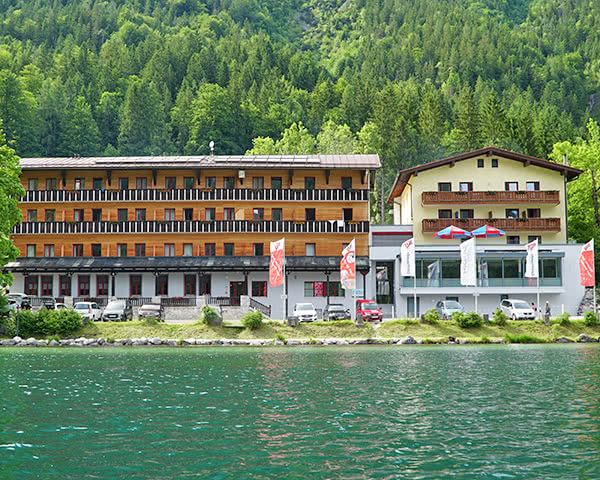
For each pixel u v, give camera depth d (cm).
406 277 7094
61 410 2323
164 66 19300
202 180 7550
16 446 1809
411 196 7750
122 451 1756
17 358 4178
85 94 16662
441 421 2123
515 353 4422
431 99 14112
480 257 7019
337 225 7281
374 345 5144
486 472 1560
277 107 16625
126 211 7462
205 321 5500
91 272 7169
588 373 3294
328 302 7019
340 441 1858
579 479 1503
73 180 7550
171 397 2603
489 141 12875
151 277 7250
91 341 5203
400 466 1611
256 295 7200
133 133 15388
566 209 7706
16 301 6334
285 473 1557
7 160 5834
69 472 1571
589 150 8975
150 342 5222
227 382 3034
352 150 12288
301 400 2527
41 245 7362
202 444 1828
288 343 5212
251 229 7312
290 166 7362
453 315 5522
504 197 7625
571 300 7044
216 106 15062
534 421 2119
